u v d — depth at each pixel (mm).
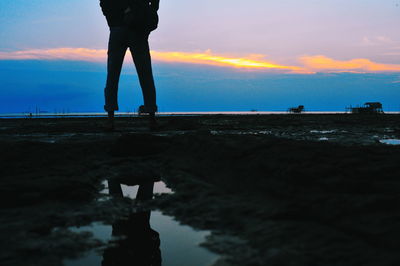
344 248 3908
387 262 3414
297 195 5859
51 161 10344
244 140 10070
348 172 6266
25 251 4375
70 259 4289
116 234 5184
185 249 4512
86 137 21672
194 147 11859
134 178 9734
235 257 4094
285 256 3889
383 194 5246
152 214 6258
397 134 24375
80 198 7051
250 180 7344
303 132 27109
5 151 10039
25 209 6086
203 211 5980
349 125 39344
